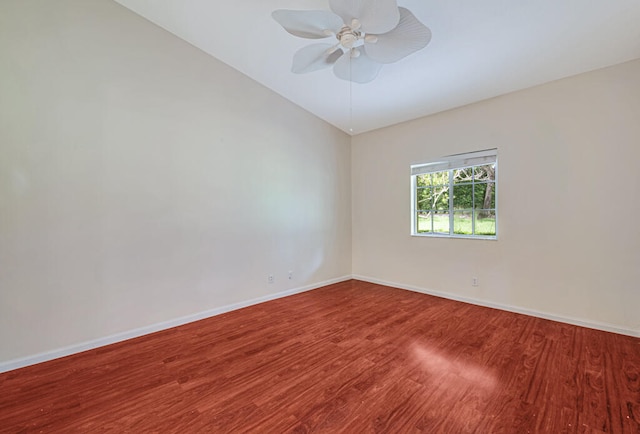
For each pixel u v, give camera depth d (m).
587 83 2.75
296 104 4.05
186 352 2.39
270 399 1.79
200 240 3.12
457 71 2.94
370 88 3.42
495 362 2.18
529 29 2.30
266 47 3.03
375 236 4.62
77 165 2.40
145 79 2.75
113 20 2.57
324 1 2.38
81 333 2.42
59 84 2.32
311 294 4.02
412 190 4.19
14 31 2.14
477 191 3.59
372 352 2.36
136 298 2.70
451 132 3.72
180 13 2.66
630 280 2.57
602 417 1.59
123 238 2.63
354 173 4.89
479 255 3.49
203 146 3.14
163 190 2.86
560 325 2.84
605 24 2.18
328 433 1.50
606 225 2.67
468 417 1.60
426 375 2.02
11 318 2.14
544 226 3.01
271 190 3.77
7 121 2.12
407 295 3.95
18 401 1.79
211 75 3.20
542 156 3.01
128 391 1.88
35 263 2.23
